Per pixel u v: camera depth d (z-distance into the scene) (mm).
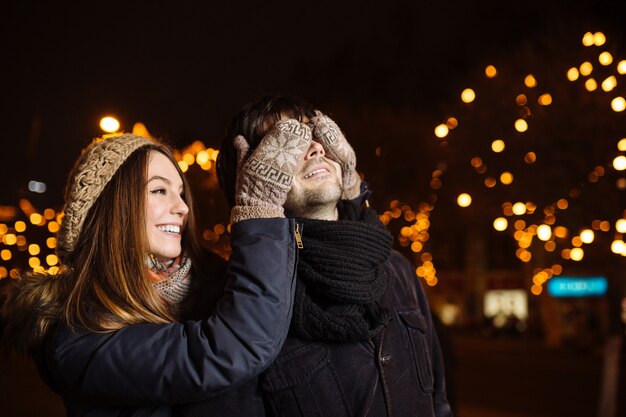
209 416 1851
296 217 1991
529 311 30047
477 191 16578
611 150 12969
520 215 16500
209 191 3609
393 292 2152
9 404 10000
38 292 2025
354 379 1876
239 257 1853
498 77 14516
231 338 1756
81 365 1849
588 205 14047
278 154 1933
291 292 1854
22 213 18078
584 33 13500
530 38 15453
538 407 11219
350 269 1858
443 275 36125
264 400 1888
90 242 2068
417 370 2055
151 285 2045
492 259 34812
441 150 17281
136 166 2127
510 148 14430
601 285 27109
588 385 14195
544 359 20578
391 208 19375
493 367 18203
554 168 13953
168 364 1766
